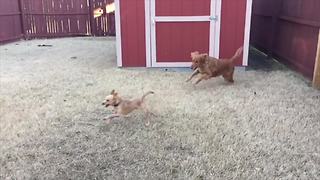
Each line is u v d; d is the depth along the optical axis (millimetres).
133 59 6594
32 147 3164
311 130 3523
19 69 6594
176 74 6109
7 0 10750
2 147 3148
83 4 12859
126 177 2662
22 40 11734
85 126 3656
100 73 6168
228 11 6195
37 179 2648
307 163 2840
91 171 2758
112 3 12969
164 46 6473
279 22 7293
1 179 2646
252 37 9781
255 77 5855
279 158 2930
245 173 2686
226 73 5273
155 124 3678
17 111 4121
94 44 10656
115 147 3156
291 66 6547
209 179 2621
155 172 2721
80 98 4625
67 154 3041
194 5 6211
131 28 6410
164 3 6238
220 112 4043
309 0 5723
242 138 3312
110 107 4172
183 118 3852
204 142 3223
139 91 4941
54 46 10125
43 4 12336
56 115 3973
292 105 4320
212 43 6387
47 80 5648
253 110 4117
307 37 5762
